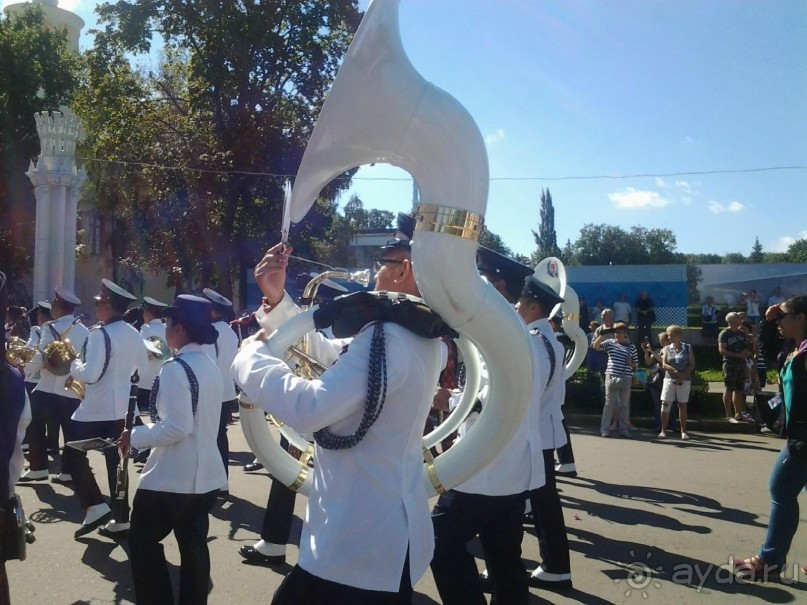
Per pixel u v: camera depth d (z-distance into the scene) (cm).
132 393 432
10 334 866
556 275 613
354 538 193
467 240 188
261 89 2197
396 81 187
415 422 203
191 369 346
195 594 341
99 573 446
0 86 2408
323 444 199
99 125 2378
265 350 210
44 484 664
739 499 657
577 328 624
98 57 2209
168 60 2378
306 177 204
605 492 683
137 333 556
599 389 1241
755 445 959
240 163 2170
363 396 193
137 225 2514
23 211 2458
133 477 680
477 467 213
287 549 503
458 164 187
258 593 420
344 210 4181
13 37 2461
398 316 200
